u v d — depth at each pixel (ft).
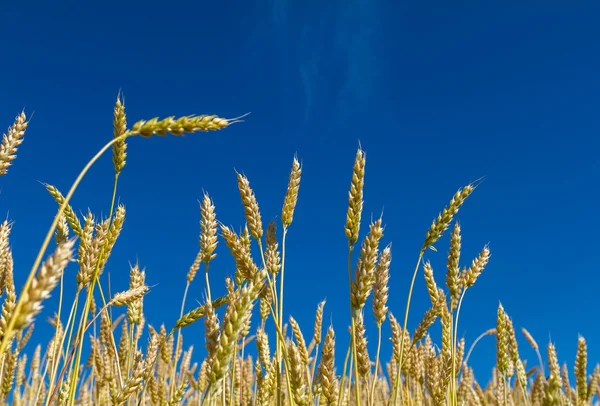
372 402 2.96
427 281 3.62
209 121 2.33
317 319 3.77
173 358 4.23
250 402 4.18
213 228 3.23
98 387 4.48
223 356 2.50
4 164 2.85
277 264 3.18
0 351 1.83
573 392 4.49
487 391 5.55
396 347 3.70
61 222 3.19
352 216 2.85
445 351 3.55
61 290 3.22
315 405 3.26
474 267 3.39
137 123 2.30
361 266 2.81
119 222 3.14
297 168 3.18
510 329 4.04
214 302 3.25
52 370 3.03
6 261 3.01
